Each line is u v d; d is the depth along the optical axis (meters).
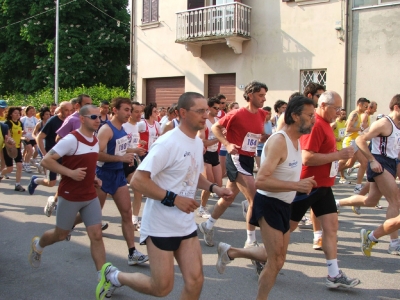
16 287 4.67
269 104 16.58
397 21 13.96
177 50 18.80
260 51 16.64
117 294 4.47
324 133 4.61
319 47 15.37
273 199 3.75
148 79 20.12
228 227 7.14
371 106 10.77
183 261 3.30
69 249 5.95
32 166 14.98
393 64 14.10
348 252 5.89
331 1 15.03
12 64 28.98
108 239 6.44
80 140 4.42
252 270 5.20
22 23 27.67
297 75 15.88
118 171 5.32
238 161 5.63
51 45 26.42
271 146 3.64
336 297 4.42
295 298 4.39
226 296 4.43
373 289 4.64
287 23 15.96
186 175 3.34
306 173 4.63
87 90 21.25
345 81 14.86
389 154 5.71
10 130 10.04
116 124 5.44
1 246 6.06
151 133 8.48
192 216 3.40
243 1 16.86
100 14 29.05
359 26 14.58
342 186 10.80
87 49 27.12
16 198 9.37
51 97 22.48
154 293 3.37
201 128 3.32
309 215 7.57
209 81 18.25
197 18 17.45
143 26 19.77
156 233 3.26
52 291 4.57
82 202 4.42
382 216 7.88
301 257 5.66
